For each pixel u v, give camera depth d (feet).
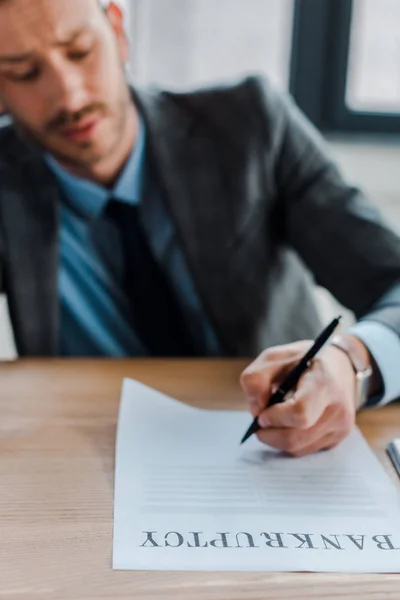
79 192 3.00
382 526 1.56
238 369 2.55
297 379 1.94
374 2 5.21
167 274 3.06
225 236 3.05
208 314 3.04
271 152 3.15
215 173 3.06
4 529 1.52
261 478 1.76
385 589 1.36
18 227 3.00
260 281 3.12
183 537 1.50
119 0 2.81
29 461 1.83
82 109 2.78
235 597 1.32
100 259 3.06
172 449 1.91
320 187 3.13
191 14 5.24
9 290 3.04
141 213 3.04
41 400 2.23
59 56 2.67
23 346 3.03
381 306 2.53
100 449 1.91
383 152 5.33
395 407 2.25
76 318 3.07
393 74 5.40
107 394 2.29
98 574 1.37
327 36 5.18
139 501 1.63
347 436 1.98
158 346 3.09
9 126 3.07
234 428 2.05
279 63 5.41
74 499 1.65
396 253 2.83
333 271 2.95
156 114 3.04
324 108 5.32
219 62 5.40
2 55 2.64
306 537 1.51
